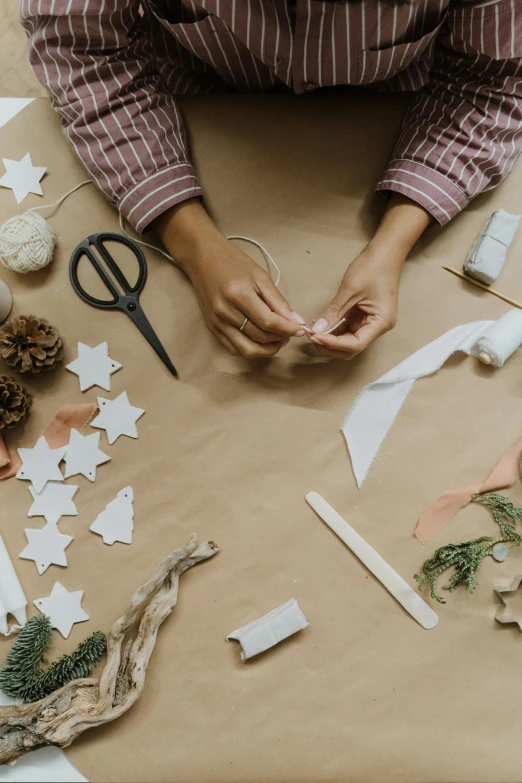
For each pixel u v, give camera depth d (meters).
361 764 0.77
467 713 0.78
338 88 0.90
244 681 0.78
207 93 0.94
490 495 0.81
